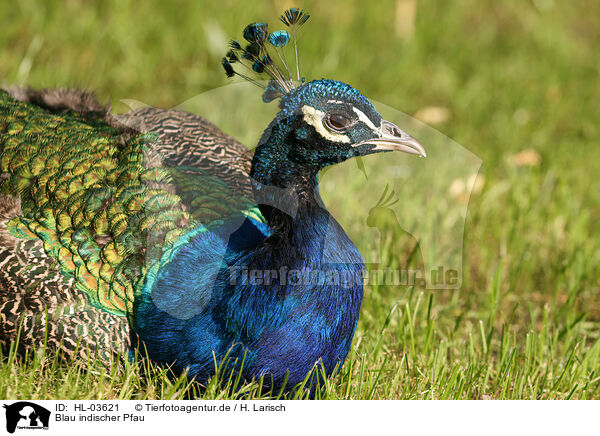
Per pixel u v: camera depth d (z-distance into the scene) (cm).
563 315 932
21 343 703
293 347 668
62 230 710
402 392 747
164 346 682
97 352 698
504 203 1105
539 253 1020
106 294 691
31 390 687
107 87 1254
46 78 1213
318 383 701
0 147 775
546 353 858
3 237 711
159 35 1372
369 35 1490
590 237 1033
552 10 1653
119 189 727
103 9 1422
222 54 1332
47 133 789
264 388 685
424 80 1402
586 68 1489
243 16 1408
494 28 1589
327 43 1388
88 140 783
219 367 674
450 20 1556
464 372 766
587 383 763
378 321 831
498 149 1216
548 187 1118
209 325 669
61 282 696
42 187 734
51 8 1380
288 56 749
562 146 1231
